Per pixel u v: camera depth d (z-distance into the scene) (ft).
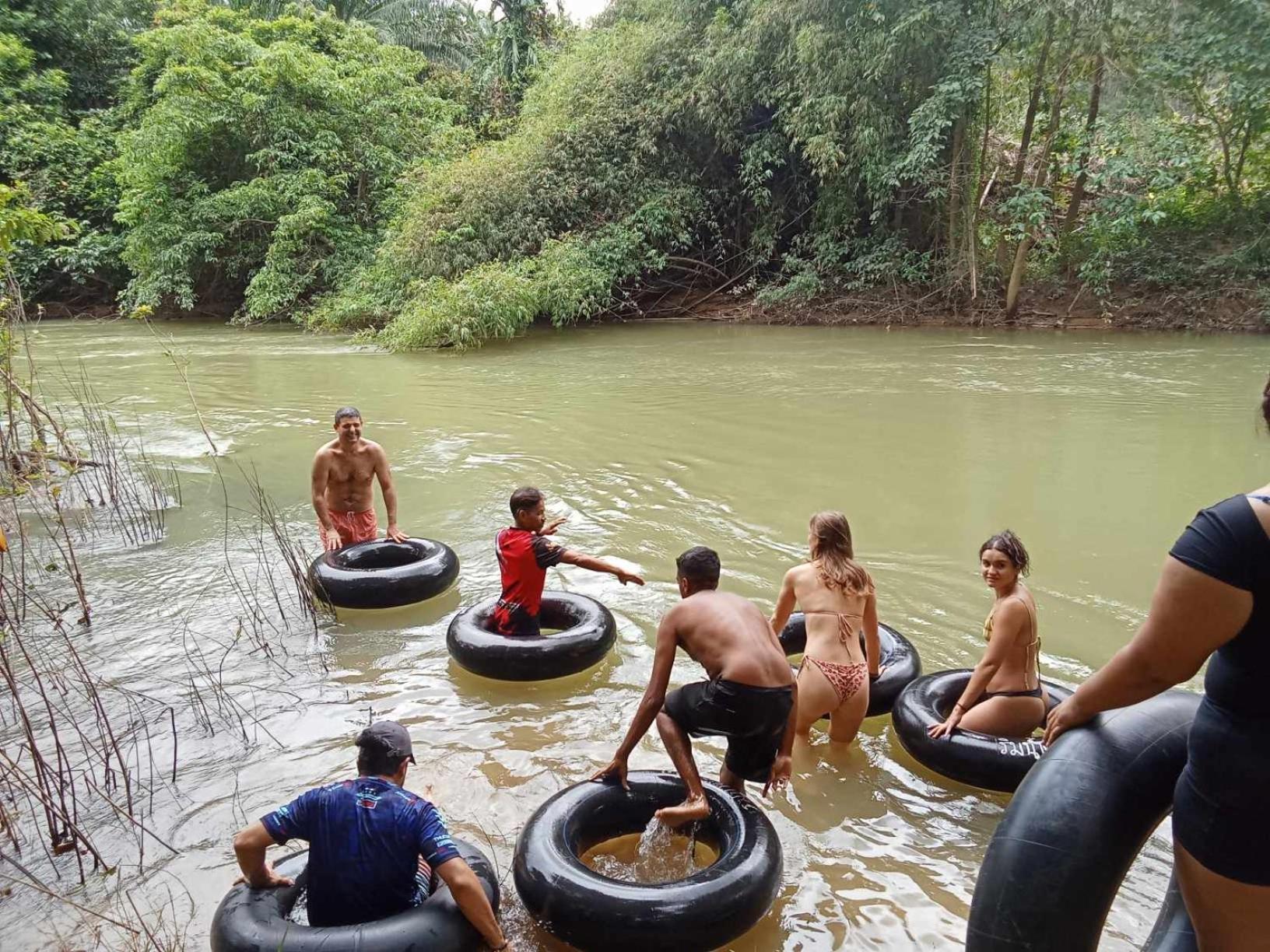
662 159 70.64
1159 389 39.34
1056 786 7.78
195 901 11.05
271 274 72.38
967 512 24.50
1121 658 6.84
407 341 56.34
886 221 67.31
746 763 12.32
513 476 29.09
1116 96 57.06
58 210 80.48
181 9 79.36
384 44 95.61
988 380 42.09
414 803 9.73
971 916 7.86
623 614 19.06
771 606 18.89
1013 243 63.36
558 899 9.84
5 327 27.68
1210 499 24.98
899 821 12.53
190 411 40.22
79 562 22.79
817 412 36.63
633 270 67.26
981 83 56.24
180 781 13.58
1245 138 58.03
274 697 16.02
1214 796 6.17
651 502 25.98
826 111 60.39
